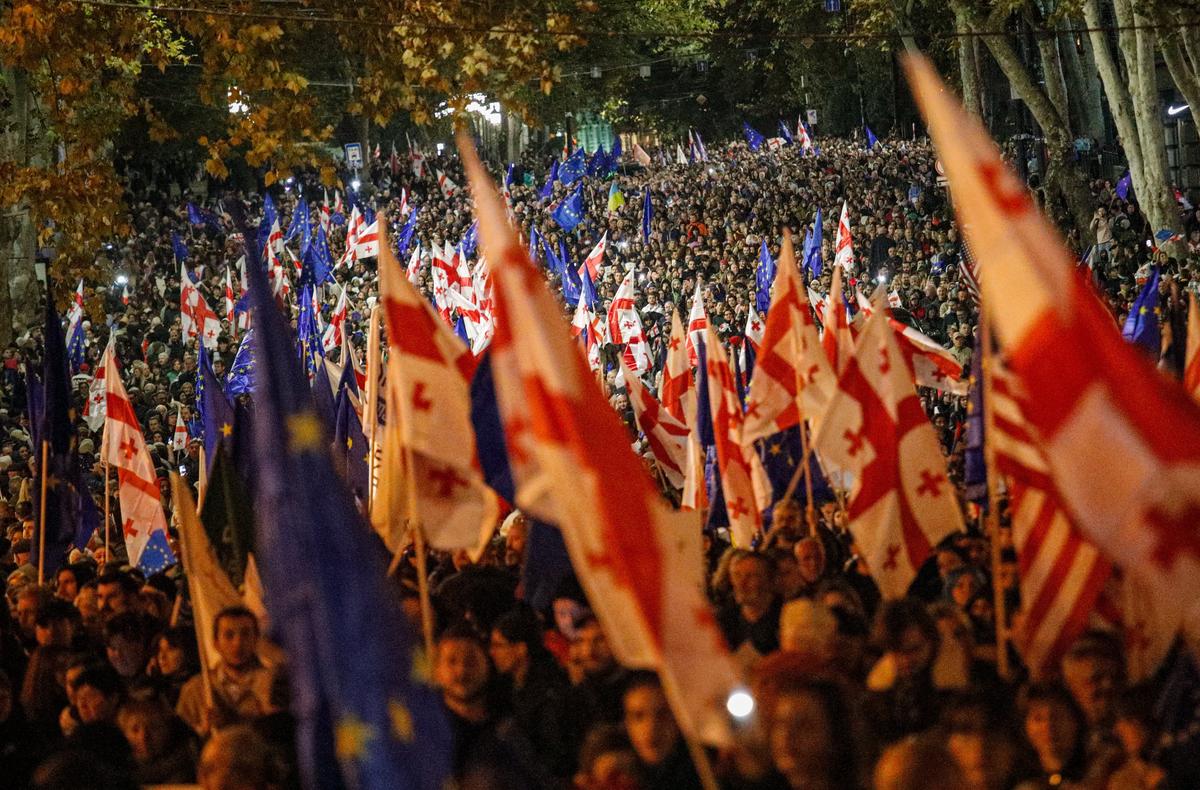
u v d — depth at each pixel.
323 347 24.34
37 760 7.07
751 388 10.30
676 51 85.06
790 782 5.45
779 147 74.06
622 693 6.67
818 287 29.62
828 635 6.45
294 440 5.39
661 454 13.61
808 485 9.70
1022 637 6.50
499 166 77.19
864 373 8.40
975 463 8.77
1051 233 4.46
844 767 5.15
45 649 7.91
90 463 21.03
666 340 28.86
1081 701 6.06
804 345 9.92
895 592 8.32
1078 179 36.03
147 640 8.58
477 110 65.19
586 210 54.44
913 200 46.16
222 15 20.05
